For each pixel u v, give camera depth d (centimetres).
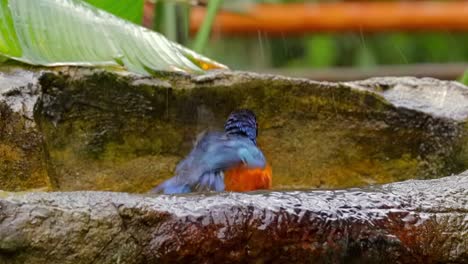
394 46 1417
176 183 620
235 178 625
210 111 724
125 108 695
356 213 478
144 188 711
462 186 516
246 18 1113
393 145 752
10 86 617
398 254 478
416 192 506
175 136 719
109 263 433
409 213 486
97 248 431
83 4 665
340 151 755
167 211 446
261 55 1333
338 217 472
